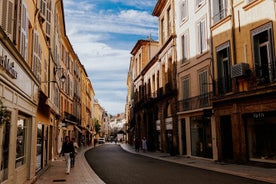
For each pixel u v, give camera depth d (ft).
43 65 54.85
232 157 61.36
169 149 96.22
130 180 41.27
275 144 49.85
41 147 54.44
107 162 72.18
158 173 48.47
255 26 54.44
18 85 28.63
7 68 23.17
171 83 96.53
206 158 70.18
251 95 53.11
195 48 78.28
